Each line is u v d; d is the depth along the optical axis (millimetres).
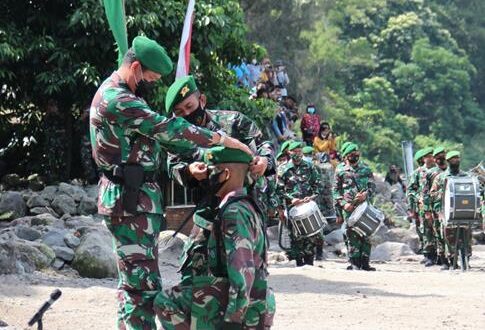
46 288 25266
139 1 40594
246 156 14281
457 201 39375
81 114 43625
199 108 16203
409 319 23281
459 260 41781
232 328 13602
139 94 16125
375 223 38375
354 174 39281
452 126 172125
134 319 15945
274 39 91250
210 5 41938
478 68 194875
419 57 171500
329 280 30938
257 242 14094
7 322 20766
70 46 42156
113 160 15898
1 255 26812
